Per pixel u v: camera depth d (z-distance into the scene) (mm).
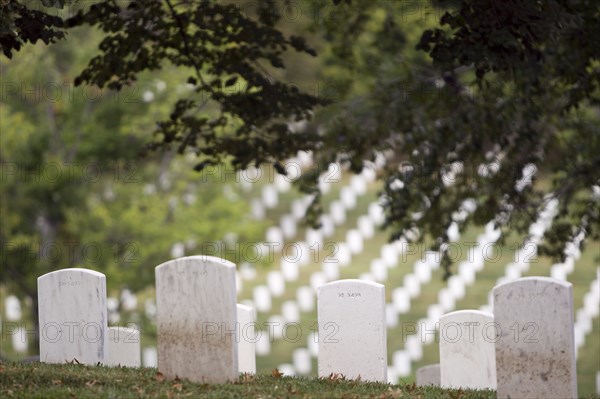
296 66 75938
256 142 34188
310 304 67562
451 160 37375
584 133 38188
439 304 67250
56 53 51781
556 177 39938
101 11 29438
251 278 76312
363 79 43812
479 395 24594
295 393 23281
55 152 53031
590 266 75875
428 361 56281
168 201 55188
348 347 26719
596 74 34688
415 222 39094
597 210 39125
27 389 21703
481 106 36562
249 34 31266
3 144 50562
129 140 54188
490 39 26984
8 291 55781
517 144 36875
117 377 24297
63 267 53812
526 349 22516
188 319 24953
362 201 93938
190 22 31031
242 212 56438
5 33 23906
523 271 72000
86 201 54344
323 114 42812
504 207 39469
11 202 52281
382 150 38906
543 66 33875
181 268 24984
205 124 33906
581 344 59000
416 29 43344
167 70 51562
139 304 62344
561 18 27328
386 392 23984
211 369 24750
